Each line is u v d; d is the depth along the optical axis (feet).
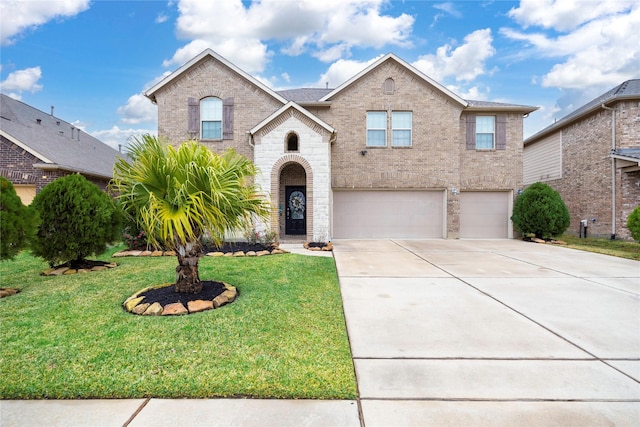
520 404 9.03
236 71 46.26
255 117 46.73
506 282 22.08
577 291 19.92
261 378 10.06
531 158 68.59
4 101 59.26
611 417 8.49
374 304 17.47
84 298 17.56
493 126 50.60
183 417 8.43
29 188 46.47
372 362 11.30
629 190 45.37
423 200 49.60
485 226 50.78
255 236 36.06
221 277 22.03
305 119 40.09
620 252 35.63
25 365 10.62
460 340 13.05
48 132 59.00
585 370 10.79
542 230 44.39
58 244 23.50
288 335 13.20
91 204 24.49
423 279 22.90
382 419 8.41
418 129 48.96
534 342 12.85
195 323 14.15
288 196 48.62
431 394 9.48
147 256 30.89
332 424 8.21
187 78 46.75
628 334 13.61
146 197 16.48
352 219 49.55
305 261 28.17
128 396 9.29
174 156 16.42
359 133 48.96
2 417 8.42
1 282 20.98
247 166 18.83
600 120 48.93
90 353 11.45
